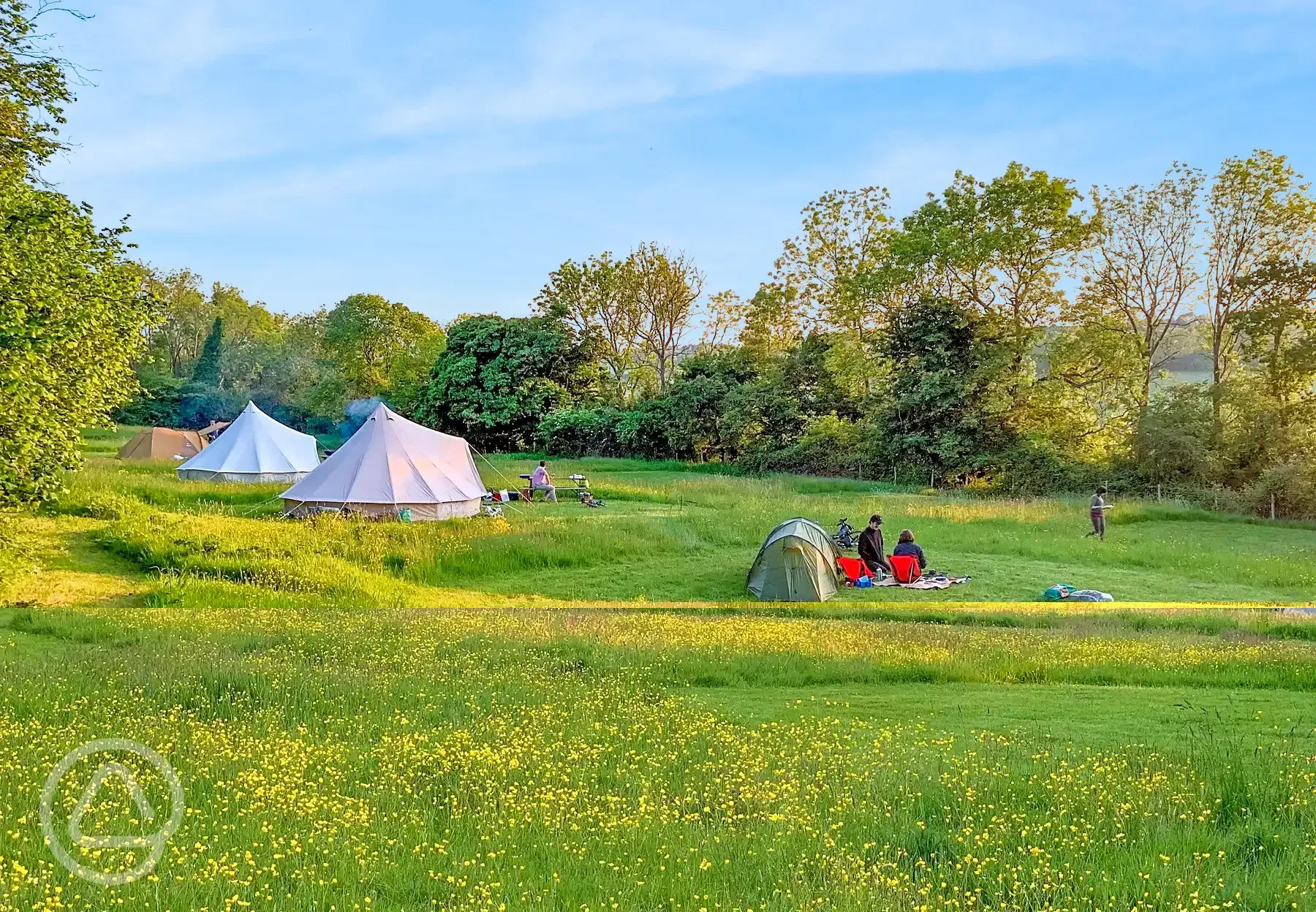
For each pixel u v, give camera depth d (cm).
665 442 6606
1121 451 4994
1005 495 4612
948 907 573
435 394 7306
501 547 2577
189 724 1005
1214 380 5447
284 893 575
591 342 7594
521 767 875
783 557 2238
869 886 599
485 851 668
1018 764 880
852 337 6469
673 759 913
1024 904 570
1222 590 2389
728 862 646
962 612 2009
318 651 1462
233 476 3819
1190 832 689
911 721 1091
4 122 2017
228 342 10256
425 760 891
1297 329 4869
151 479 3431
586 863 646
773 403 6038
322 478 3098
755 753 925
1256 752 872
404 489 3069
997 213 5703
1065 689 1316
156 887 559
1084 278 5819
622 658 1441
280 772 829
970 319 5438
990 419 5206
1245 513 4066
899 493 4609
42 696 1076
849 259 6925
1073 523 3331
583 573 2509
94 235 2088
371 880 606
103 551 2319
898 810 765
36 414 1861
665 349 8375
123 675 1202
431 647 1484
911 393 5231
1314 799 746
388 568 2430
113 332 2120
